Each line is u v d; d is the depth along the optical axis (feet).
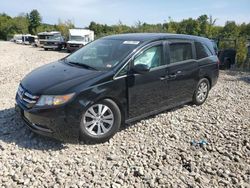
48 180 11.59
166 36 18.83
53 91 13.79
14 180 11.48
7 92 24.41
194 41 21.11
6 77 32.24
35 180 11.53
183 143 15.43
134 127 17.15
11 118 17.57
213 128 17.65
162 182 11.75
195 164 13.25
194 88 21.02
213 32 84.74
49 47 91.09
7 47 105.29
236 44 55.36
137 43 17.10
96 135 14.78
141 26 85.56
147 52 17.06
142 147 14.69
